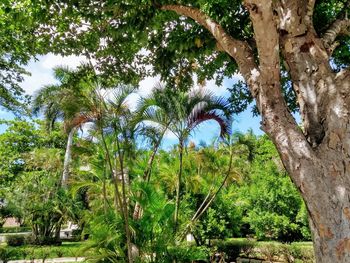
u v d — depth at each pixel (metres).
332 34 3.64
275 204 15.63
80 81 8.15
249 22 5.26
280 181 15.66
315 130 3.04
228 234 15.44
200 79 7.10
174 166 12.09
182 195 13.88
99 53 6.77
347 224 2.61
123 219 8.54
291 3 3.43
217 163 12.99
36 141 28.03
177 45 5.12
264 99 3.12
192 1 5.09
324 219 2.66
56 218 23.38
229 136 10.55
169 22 5.75
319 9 4.91
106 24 5.27
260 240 17.75
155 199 8.41
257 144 21.09
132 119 8.80
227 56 5.75
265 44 3.00
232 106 7.38
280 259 15.02
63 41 6.56
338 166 2.77
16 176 25.73
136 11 4.98
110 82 7.82
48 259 17.25
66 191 22.03
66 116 8.98
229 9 5.18
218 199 15.45
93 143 10.67
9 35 7.83
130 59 7.00
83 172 13.45
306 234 14.97
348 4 3.93
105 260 8.49
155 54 6.01
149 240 8.52
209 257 14.45
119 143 9.11
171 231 8.93
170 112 9.05
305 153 2.84
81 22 6.36
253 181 16.56
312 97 3.16
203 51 5.13
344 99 2.99
